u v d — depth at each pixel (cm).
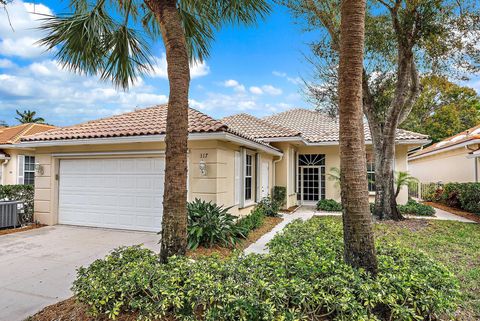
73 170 1024
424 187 1980
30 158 1788
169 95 460
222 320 312
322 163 1670
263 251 711
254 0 600
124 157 958
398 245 512
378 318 342
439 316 367
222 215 780
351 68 381
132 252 473
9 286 504
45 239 830
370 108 1177
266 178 1334
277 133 1398
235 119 1645
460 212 1380
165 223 445
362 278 362
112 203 967
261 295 329
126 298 364
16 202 995
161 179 913
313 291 337
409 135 1464
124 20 627
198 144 860
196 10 634
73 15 588
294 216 1275
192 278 363
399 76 1066
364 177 389
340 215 1295
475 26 908
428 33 938
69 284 513
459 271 560
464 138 1606
